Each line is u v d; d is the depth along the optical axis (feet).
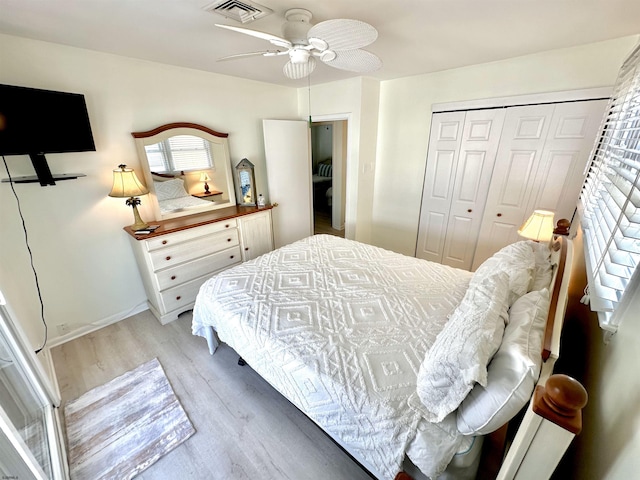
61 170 7.04
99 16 5.08
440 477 3.39
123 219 8.34
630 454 2.13
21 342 5.04
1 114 5.67
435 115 10.08
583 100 7.35
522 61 7.95
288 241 13.08
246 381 6.50
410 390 3.70
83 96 6.68
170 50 7.06
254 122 11.29
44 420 5.05
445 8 4.87
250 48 6.93
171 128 8.71
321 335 4.74
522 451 2.33
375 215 13.12
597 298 3.17
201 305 6.35
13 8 4.73
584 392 2.03
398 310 5.37
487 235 10.02
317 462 4.87
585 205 5.74
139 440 5.20
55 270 7.35
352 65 6.04
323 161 24.89
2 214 6.29
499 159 9.10
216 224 9.39
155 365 6.97
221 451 5.03
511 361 2.78
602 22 5.53
